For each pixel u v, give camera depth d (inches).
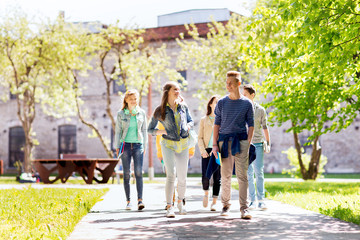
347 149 2023.9
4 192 707.4
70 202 543.8
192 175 1972.2
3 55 1670.8
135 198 668.1
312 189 869.2
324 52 506.9
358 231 360.8
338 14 494.6
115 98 2222.0
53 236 323.9
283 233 353.7
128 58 1620.3
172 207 459.5
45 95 1758.1
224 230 369.4
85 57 1684.3
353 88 751.7
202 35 2116.1
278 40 1098.1
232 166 447.8
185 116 462.9
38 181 1457.9
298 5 476.4
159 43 2127.2
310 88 770.2
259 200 515.5
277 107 835.4
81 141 2255.2
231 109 435.5
